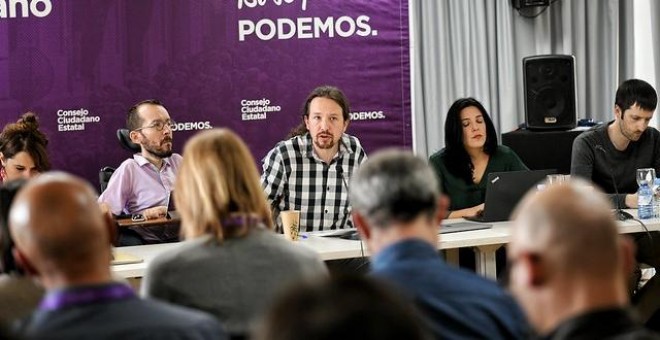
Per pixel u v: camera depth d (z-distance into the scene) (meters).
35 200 2.06
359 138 7.22
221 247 2.88
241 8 7.00
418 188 2.41
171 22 6.88
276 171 5.55
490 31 7.62
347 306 1.06
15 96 6.69
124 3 6.80
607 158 6.16
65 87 6.75
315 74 7.14
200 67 6.95
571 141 7.16
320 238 5.18
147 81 6.86
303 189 5.59
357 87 7.20
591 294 1.69
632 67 7.89
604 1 7.83
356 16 7.19
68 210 2.05
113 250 4.66
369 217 2.44
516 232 1.77
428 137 7.57
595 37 7.81
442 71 7.54
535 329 1.78
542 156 7.16
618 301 1.70
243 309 2.84
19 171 5.35
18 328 2.07
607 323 1.66
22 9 6.68
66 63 6.74
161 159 6.16
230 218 2.90
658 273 5.85
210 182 2.89
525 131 7.22
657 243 5.79
